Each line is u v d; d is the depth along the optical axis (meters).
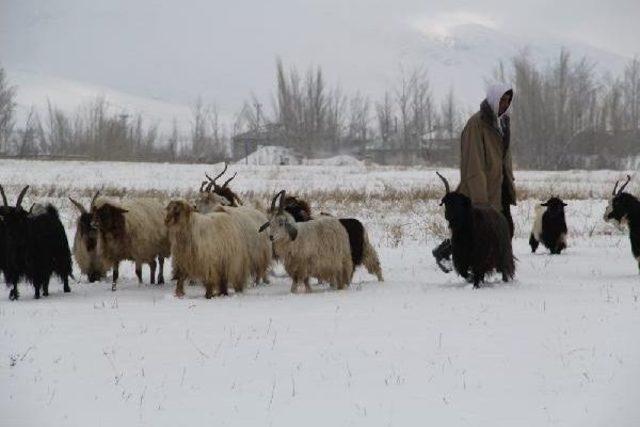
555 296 10.76
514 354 7.75
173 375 7.26
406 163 84.31
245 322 9.41
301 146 84.31
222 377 7.19
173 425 6.07
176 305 10.79
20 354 8.00
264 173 46.00
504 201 12.84
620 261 15.15
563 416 6.12
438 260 13.43
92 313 10.21
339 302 10.70
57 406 6.49
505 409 6.29
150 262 13.44
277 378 7.14
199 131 123.00
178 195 29.23
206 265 11.41
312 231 11.66
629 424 5.93
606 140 73.44
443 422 6.05
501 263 11.84
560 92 73.25
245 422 6.11
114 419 6.20
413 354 7.81
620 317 9.28
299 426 6.02
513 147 73.38
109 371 7.40
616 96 77.31
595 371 7.16
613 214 13.09
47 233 11.95
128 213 12.82
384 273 14.00
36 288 11.84
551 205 16.66
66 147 88.31
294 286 11.80
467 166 12.33
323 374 7.23
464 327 8.91
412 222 22.91
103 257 12.73
